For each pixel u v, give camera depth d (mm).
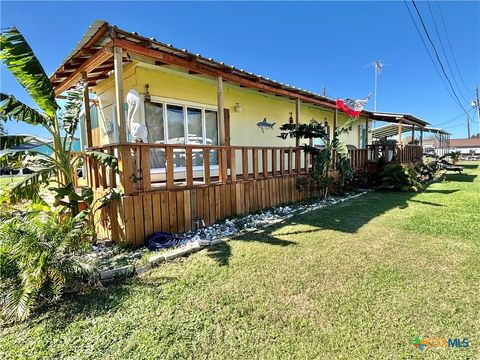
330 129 12273
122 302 2512
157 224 4414
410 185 9305
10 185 4379
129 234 4059
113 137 6867
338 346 1897
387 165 10438
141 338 2023
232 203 5738
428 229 4594
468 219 5164
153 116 6363
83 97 4828
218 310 2357
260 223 5219
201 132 7355
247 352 1865
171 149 4633
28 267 2479
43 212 3992
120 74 4105
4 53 3520
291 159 7500
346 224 5031
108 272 2967
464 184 10602
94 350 1920
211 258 3514
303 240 4152
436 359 1757
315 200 7812
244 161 6039
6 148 3900
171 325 2170
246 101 8578
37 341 2027
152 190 4367
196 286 2791
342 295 2553
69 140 4723
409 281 2797
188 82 6965
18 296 2316
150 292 2686
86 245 3146
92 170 5059
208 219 5219
